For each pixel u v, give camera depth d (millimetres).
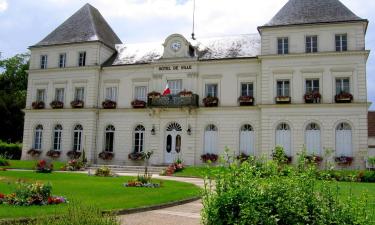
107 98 36844
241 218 6055
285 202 6168
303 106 29719
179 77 34188
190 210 12602
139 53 37875
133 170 32031
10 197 12148
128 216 11023
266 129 30328
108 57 38594
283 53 30828
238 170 6762
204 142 32875
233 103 32562
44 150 37625
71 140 36781
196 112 33219
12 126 51312
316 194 6480
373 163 27062
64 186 17172
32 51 39688
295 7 32125
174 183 20750
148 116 34938
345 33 29859
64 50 38469
